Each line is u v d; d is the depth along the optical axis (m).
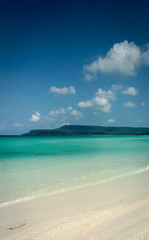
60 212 5.68
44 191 8.13
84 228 4.53
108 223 4.73
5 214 5.64
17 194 7.75
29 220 5.19
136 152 25.44
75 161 17.42
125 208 5.77
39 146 39.69
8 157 20.95
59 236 4.21
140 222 4.67
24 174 11.74
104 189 8.15
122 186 8.59
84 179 10.28
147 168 13.36
